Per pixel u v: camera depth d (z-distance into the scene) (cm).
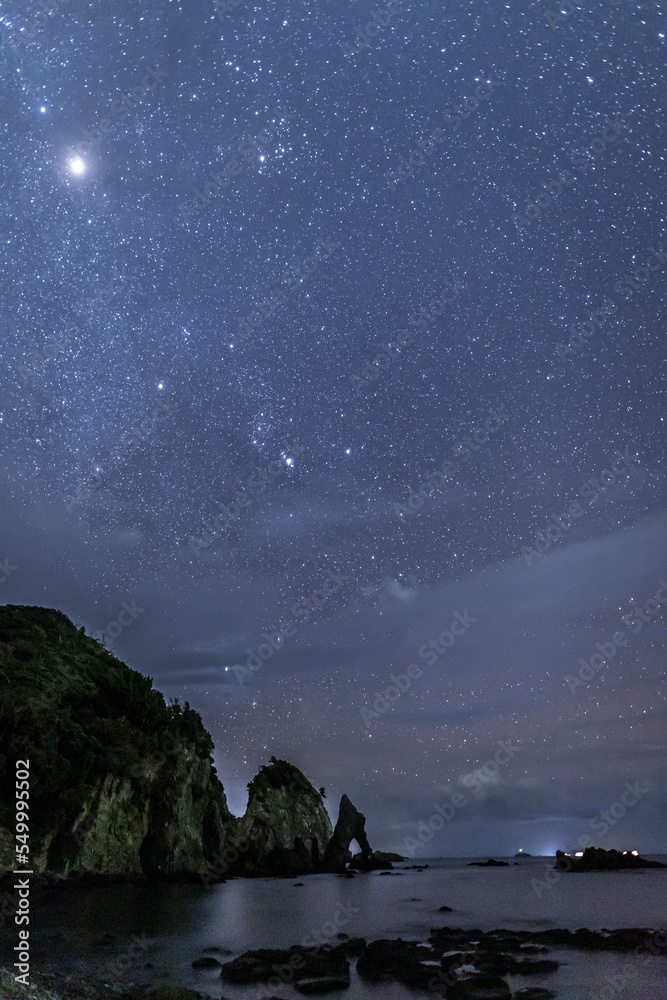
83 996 1923
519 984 2238
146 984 2208
